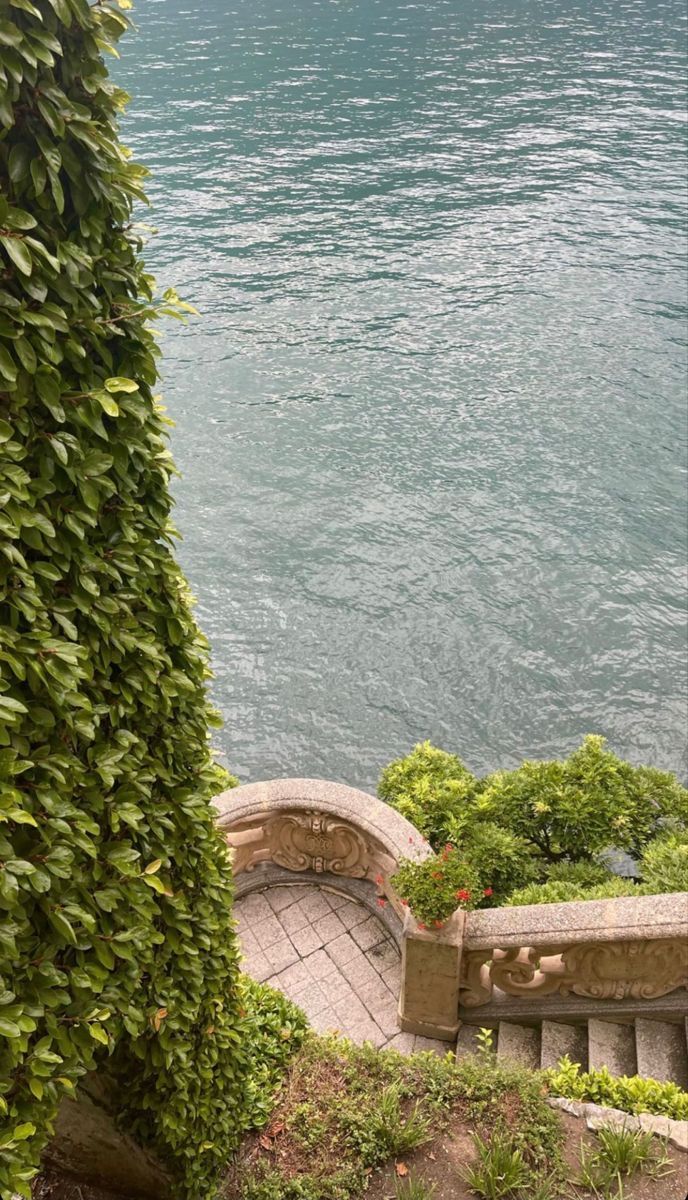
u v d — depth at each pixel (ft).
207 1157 15.05
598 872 31.07
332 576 83.25
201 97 239.50
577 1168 14.98
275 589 81.71
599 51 280.51
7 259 8.31
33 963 9.18
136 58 281.54
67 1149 15.52
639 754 64.69
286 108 230.68
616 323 127.24
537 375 115.85
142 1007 11.90
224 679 72.13
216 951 13.92
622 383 113.09
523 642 75.05
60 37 8.57
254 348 123.75
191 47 296.30
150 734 11.64
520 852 31.27
